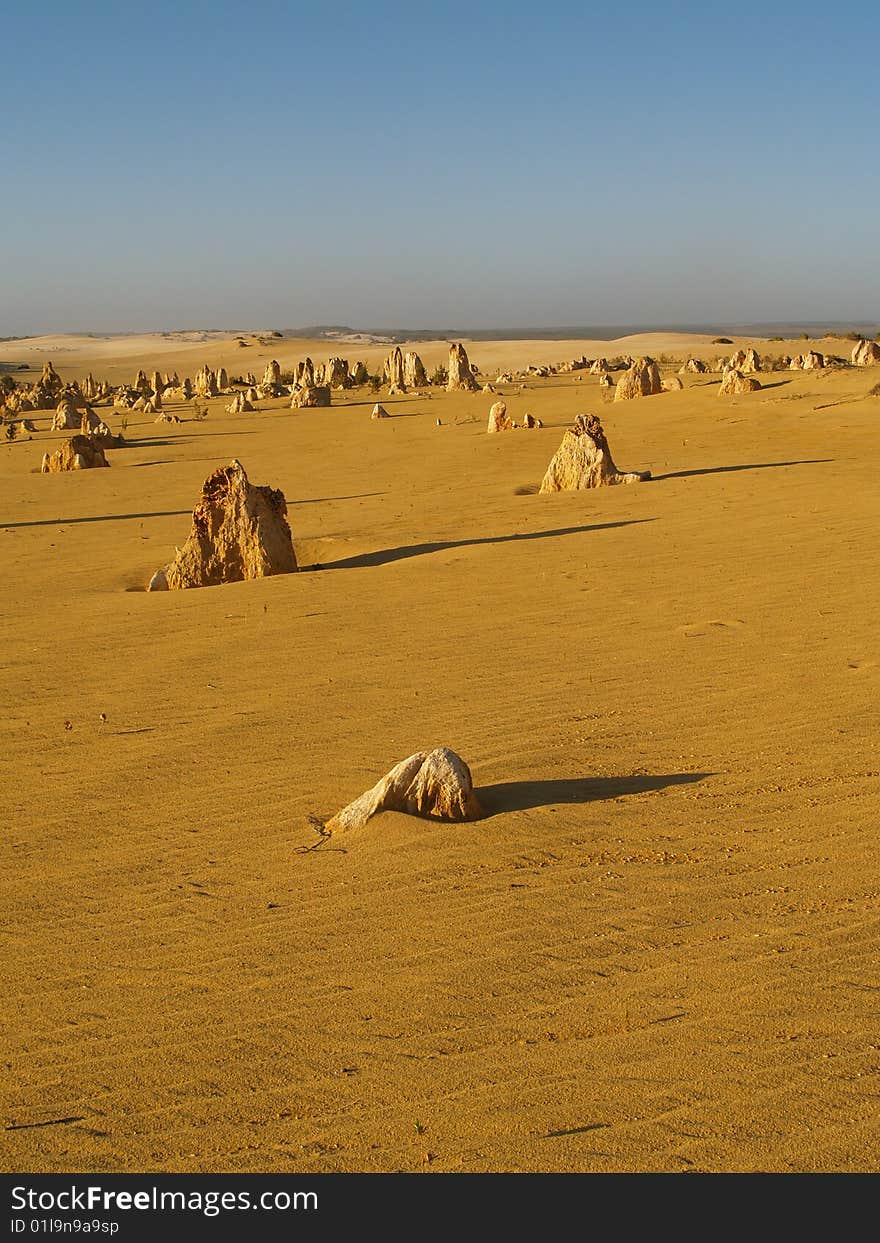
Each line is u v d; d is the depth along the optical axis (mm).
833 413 35219
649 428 36562
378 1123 4238
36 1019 5223
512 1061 4551
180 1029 5031
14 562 20656
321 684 10820
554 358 112062
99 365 141375
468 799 7211
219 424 52562
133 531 24297
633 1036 4652
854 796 7133
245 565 17141
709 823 6875
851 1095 4152
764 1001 4840
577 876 6250
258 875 6645
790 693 9516
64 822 7715
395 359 71938
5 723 10156
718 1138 3988
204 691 10867
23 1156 4227
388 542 19469
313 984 5320
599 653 11320
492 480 27922
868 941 5309
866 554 15289
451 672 10938
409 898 6129
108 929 6094
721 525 18344
